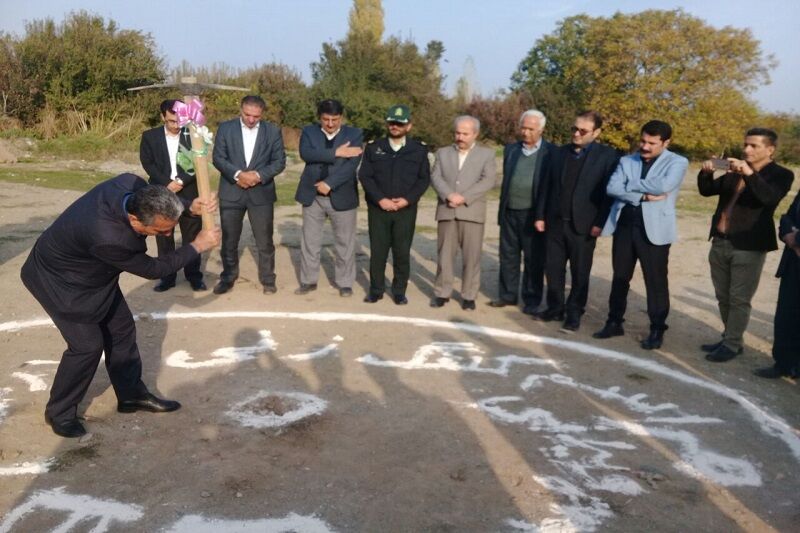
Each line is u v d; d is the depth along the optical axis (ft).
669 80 80.59
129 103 85.92
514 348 19.76
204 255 29.91
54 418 13.53
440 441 13.98
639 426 15.12
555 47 119.75
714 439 14.69
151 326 20.35
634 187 19.08
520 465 13.17
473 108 94.68
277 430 14.20
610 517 11.64
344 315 22.15
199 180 14.02
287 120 110.11
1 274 25.85
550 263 21.59
